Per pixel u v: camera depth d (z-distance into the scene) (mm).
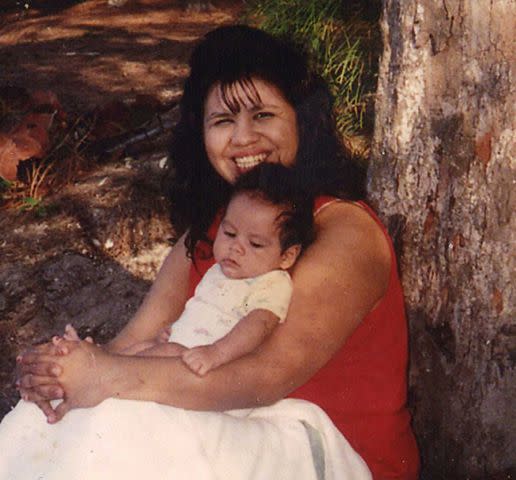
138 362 1705
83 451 1650
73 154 3152
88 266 2857
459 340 2037
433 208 2000
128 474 1640
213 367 1705
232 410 1754
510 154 1916
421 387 2098
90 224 2926
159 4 5504
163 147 3209
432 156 1981
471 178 1949
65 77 4207
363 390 1845
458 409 2080
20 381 1729
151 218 2932
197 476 1646
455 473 2117
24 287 2801
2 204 3041
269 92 1814
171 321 2035
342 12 3488
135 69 4285
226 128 1849
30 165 3115
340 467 1776
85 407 1696
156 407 1671
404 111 2004
